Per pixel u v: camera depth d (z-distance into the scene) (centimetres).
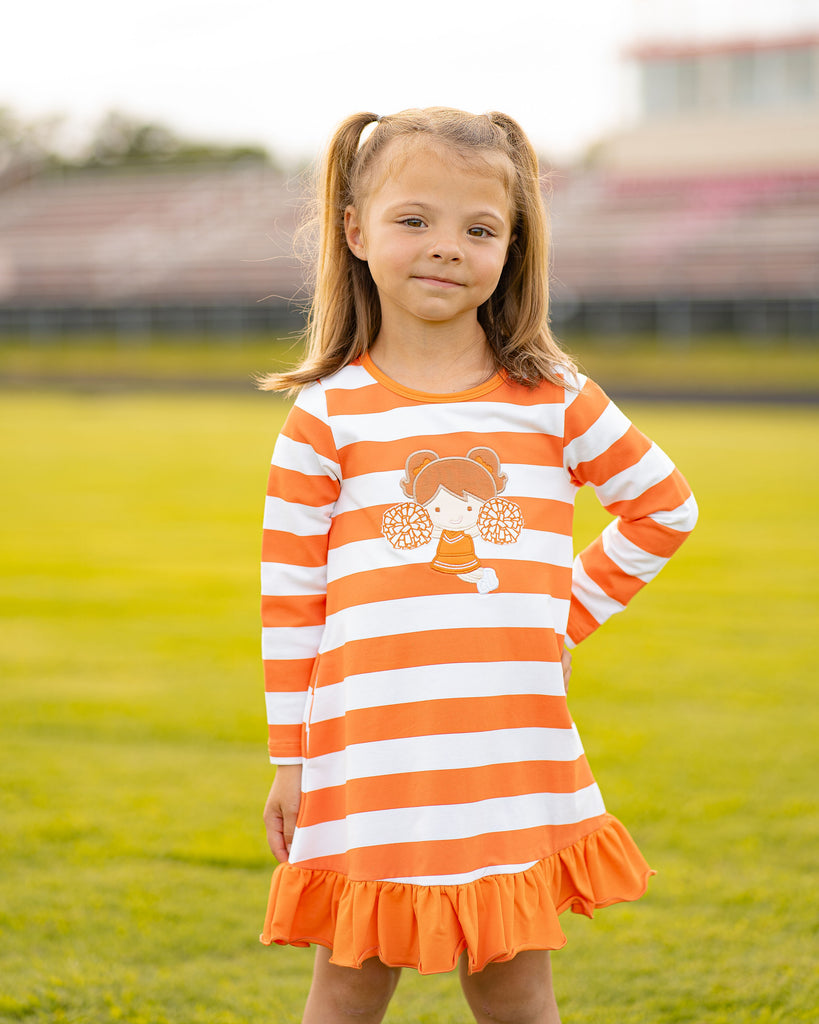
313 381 177
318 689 170
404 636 162
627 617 585
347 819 163
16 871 282
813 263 2709
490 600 164
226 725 407
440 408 168
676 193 3328
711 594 640
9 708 427
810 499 1005
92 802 329
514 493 168
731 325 2617
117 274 3312
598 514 921
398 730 161
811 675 473
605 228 3139
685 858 289
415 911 158
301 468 171
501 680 163
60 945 245
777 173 3319
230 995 226
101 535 843
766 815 317
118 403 2112
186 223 3750
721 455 1317
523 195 176
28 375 2691
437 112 172
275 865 288
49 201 4128
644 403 1978
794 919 255
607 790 337
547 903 163
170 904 264
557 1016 172
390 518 166
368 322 179
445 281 166
